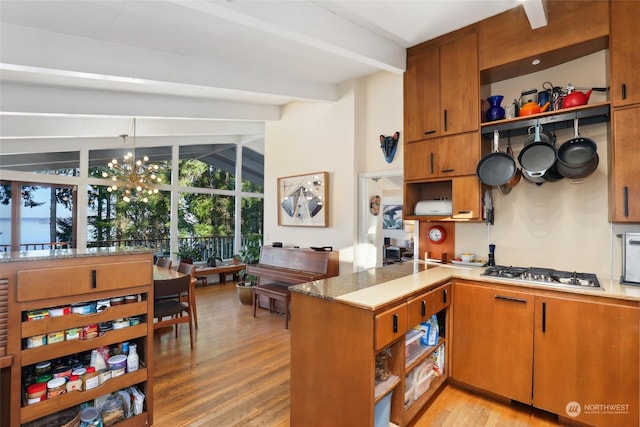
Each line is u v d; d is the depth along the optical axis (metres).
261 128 6.39
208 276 6.68
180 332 3.78
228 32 2.79
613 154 2.14
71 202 5.48
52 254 1.75
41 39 2.59
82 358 1.92
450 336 2.49
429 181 3.01
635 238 2.09
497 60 2.63
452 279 2.50
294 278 4.09
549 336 2.09
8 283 1.57
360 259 4.24
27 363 1.61
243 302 5.03
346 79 4.19
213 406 2.28
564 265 2.58
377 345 1.64
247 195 7.59
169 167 6.50
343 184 4.32
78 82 3.49
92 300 1.82
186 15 2.49
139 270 1.98
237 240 7.38
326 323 1.82
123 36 2.78
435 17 2.65
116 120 4.88
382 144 3.90
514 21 2.55
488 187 2.84
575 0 2.30
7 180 4.87
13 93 3.39
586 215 2.49
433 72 2.97
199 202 6.86
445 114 2.88
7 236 4.93
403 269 2.74
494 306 2.30
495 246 2.90
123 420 1.91
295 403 1.96
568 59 2.54
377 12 2.59
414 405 2.08
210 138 6.91
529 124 2.48
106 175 5.85
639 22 2.07
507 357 2.24
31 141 4.99
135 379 1.97
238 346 3.37
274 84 3.86
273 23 2.28
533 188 2.72
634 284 2.08
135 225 6.07
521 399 2.19
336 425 1.76
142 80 3.06
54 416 1.77
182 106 4.38
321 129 4.60
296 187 4.90
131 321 1.98
